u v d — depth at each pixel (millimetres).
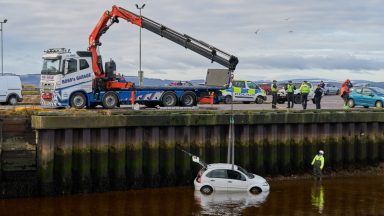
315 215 19422
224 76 31969
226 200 21406
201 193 22703
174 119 23969
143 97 30219
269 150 26500
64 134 21750
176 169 24469
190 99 31375
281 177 26656
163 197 21875
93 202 20922
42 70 29172
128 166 23438
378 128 29781
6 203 20641
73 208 19922
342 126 28672
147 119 23359
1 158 21469
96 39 30500
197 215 19016
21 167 21797
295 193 23203
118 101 29844
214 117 24891
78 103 29031
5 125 21734
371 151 29641
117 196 22047
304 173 27359
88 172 22312
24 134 21969
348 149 28844
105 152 22578
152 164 23703
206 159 25094
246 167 25906
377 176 28062
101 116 22328
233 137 24203
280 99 43781
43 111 22609
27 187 21609
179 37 31703
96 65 29531
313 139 27672
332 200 21953
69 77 28703
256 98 43062
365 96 37469
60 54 28672
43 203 20688
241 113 25594
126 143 23234
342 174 28375
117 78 30578
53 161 21641
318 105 31812
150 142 23734
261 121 25984
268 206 20547
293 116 26797
